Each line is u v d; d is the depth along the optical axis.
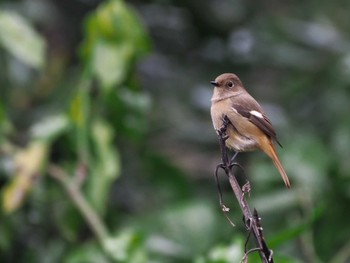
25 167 11.48
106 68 11.94
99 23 12.02
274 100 14.84
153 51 14.81
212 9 14.82
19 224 12.32
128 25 12.06
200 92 14.49
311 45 15.03
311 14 15.41
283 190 12.62
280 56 14.84
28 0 13.55
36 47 11.82
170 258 12.39
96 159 11.84
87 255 11.71
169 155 14.23
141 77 14.56
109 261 11.71
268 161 13.12
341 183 12.64
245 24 15.05
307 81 14.81
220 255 9.97
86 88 11.90
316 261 11.73
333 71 14.58
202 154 14.53
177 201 12.97
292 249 12.20
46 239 12.58
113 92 12.03
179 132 14.20
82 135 11.78
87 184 11.79
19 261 12.55
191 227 12.64
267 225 12.41
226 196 13.32
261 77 15.28
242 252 9.96
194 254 12.45
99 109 12.10
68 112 11.80
